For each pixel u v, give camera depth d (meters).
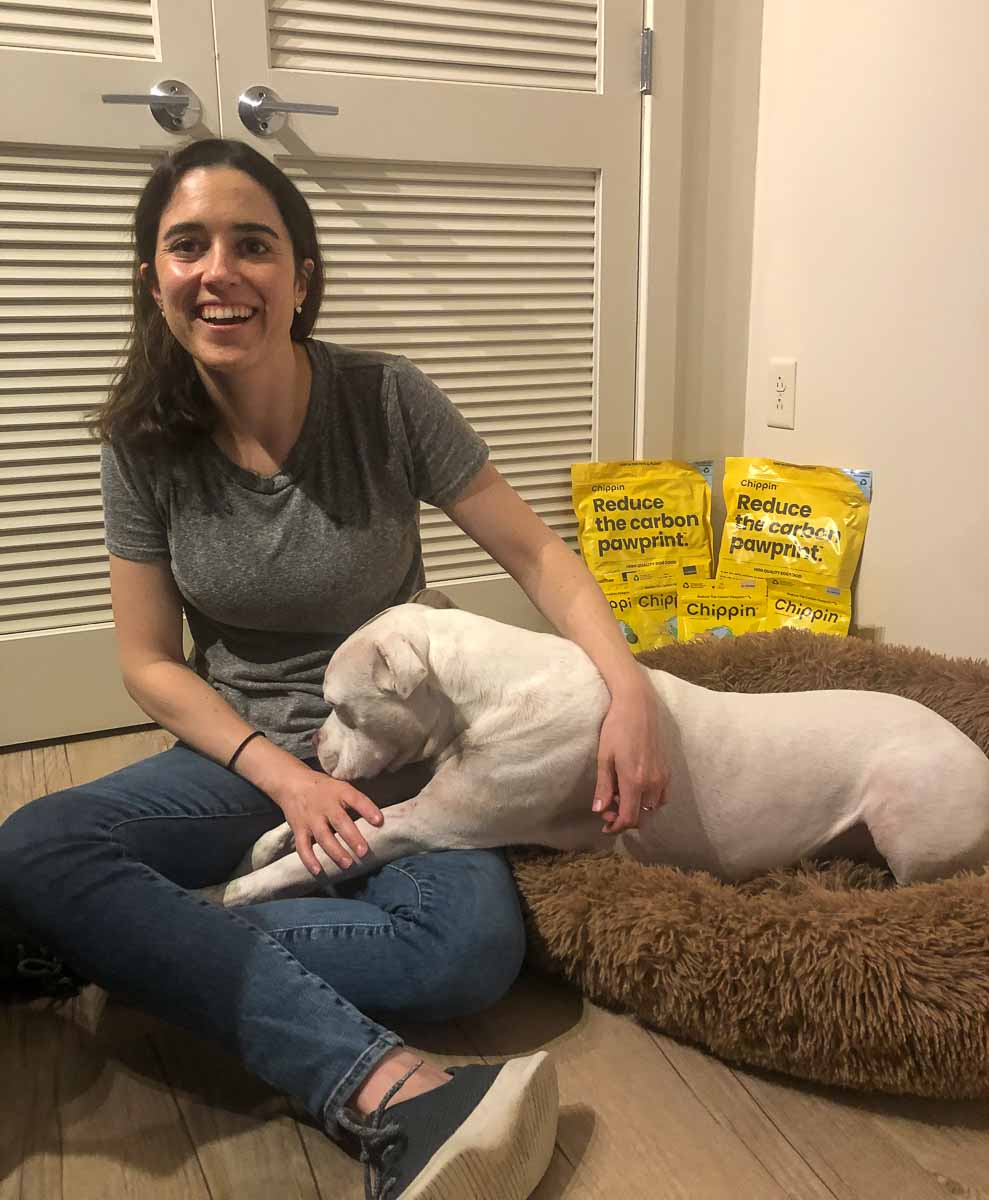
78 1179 1.03
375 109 1.98
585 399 2.34
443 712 1.27
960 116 1.81
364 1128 0.95
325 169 1.99
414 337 2.15
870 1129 1.08
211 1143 1.07
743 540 2.31
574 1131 1.08
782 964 1.11
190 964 1.04
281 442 1.30
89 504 1.98
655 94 2.18
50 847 1.10
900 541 2.07
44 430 1.92
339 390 1.34
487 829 1.26
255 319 1.20
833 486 2.18
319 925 1.14
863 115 2.01
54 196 1.82
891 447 2.06
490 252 2.17
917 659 1.77
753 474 2.30
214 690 1.32
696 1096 1.13
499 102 2.07
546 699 1.24
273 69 1.89
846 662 1.79
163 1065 1.18
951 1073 1.07
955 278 1.86
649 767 1.19
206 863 1.28
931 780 1.25
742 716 1.32
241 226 1.18
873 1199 0.99
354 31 1.94
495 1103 0.93
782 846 1.33
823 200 2.14
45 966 1.26
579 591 1.36
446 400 1.40
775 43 2.22
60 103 1.76
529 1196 0.99
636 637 2.35
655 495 2.36
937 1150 1.05
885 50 1.95
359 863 1.24
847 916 1.15
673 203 2.26
